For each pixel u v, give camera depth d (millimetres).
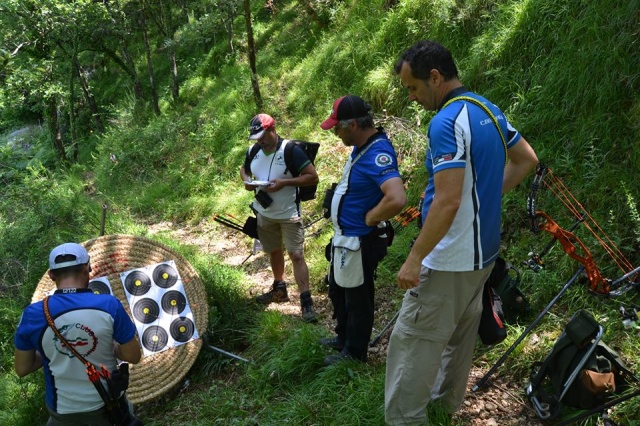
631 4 4836
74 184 10383
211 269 5426
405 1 7719
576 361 3037
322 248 5781
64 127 17359
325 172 7023
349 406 3316
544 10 5625
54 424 2904
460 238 2514
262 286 5578
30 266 6012
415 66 2551
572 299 3824
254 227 4941
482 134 2461
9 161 10938
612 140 4496
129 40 17594
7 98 13672
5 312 5480
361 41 8344
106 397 2797
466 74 6207
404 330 2723
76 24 12625
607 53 4805
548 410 3090
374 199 3402
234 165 8555
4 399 4406
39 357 2896
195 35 11008
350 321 3648
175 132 10352
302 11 10953
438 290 2592
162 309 4293
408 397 2779
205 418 3699
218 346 4555
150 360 4113
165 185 8859
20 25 12656
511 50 5832
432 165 2484
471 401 3361
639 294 3605
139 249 4445
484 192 2500
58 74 14312
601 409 2859
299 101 8773
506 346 3648
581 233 4082
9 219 7207
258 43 12102
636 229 3816
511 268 3996
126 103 13961
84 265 2898
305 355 3885
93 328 2793
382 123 6805
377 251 3488
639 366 3207
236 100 9977
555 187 4543
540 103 5117
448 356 3029
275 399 3734
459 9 6844
